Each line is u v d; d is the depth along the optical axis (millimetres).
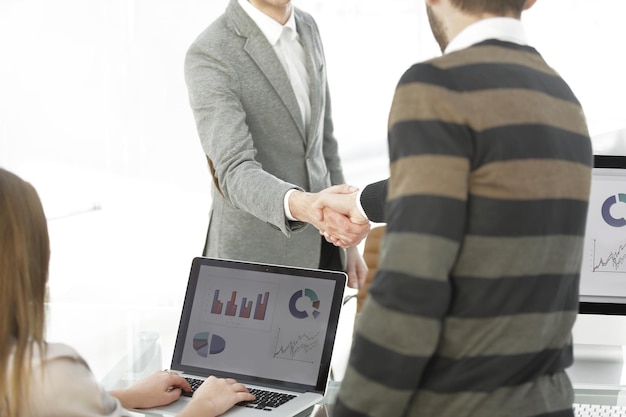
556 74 1066
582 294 1735
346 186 1729
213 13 4008
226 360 1560
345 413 955
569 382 1071
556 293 1000
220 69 1923
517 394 977
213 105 1905
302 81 2010
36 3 4008
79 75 4066
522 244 943
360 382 938
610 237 1729
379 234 2475
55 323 2629
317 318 1529
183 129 4094
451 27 1047
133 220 4156
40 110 4086
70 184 4137
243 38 1945
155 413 1411
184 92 4074
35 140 4102
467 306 945
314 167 2043
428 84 942
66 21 4027
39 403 1060
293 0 4137
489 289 940
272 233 1991
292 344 1530
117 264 4168
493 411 961
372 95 4180
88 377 1099
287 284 1566
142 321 3414
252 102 1944
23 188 1080
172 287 4184
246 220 1985
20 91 4070
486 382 958
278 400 1448
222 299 1598
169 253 4172
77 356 1105
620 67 4066
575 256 1034
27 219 1066
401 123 945
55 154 4117
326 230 1739
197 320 1599
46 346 1092
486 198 932
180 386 1490
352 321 1978
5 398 1054
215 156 1881
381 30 4141
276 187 1776
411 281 899
